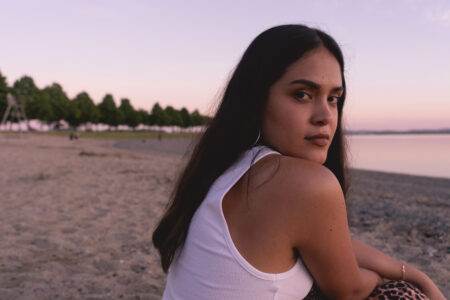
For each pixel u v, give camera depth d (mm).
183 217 887
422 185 14953
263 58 839
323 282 771
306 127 807
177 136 106312
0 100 51812
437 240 4609
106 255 3676
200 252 791
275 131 834
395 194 10523
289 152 832
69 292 2771
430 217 6211
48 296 2693
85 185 8445
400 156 41594
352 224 5480
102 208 6020
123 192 7633
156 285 2914
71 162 14695
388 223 5555
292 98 814
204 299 760
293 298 758
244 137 863
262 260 713
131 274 3150
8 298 2650
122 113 91625
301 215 697
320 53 812
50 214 5488
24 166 12453
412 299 860
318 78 790
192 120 132375
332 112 856
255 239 719
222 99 951
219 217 769
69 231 4570
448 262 3727
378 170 24156
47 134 57938
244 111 868
